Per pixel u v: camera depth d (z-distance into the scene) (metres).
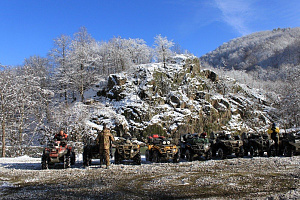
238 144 14.26
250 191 6.22
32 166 12.54
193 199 5.67
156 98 44.09
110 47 62.59
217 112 47.12
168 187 6.94
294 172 8.55
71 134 24.06
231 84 57.16
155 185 7.24
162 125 40.66
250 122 49.81
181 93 46.44
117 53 60.03
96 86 51.88
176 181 7.71
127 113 40.72
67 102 46.66
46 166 11.17
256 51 141.38
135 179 8.26
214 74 55.56
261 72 108.12
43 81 50.84
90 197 6.09
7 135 25.48
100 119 39.12
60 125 23.94
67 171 10.34
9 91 24.58
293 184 6.79
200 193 6.18
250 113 50.84
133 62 66.00
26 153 25.05
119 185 7.38
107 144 10.92
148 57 71.31
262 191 6.18
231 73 77.69
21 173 9.96
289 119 41.59
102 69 61.41
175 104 44.22
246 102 53.22
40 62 53.72
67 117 24.83
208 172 9.17
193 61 53.72
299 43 123.81
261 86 75.00
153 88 45.34
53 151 11.16
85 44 54.06
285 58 118.06
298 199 5.09
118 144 12.20
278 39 148.75
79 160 15.63
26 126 26.23
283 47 133.88
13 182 8.27
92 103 44.34
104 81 51.78
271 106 54.72
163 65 50.72
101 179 8.35
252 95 58.09
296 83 42.78
